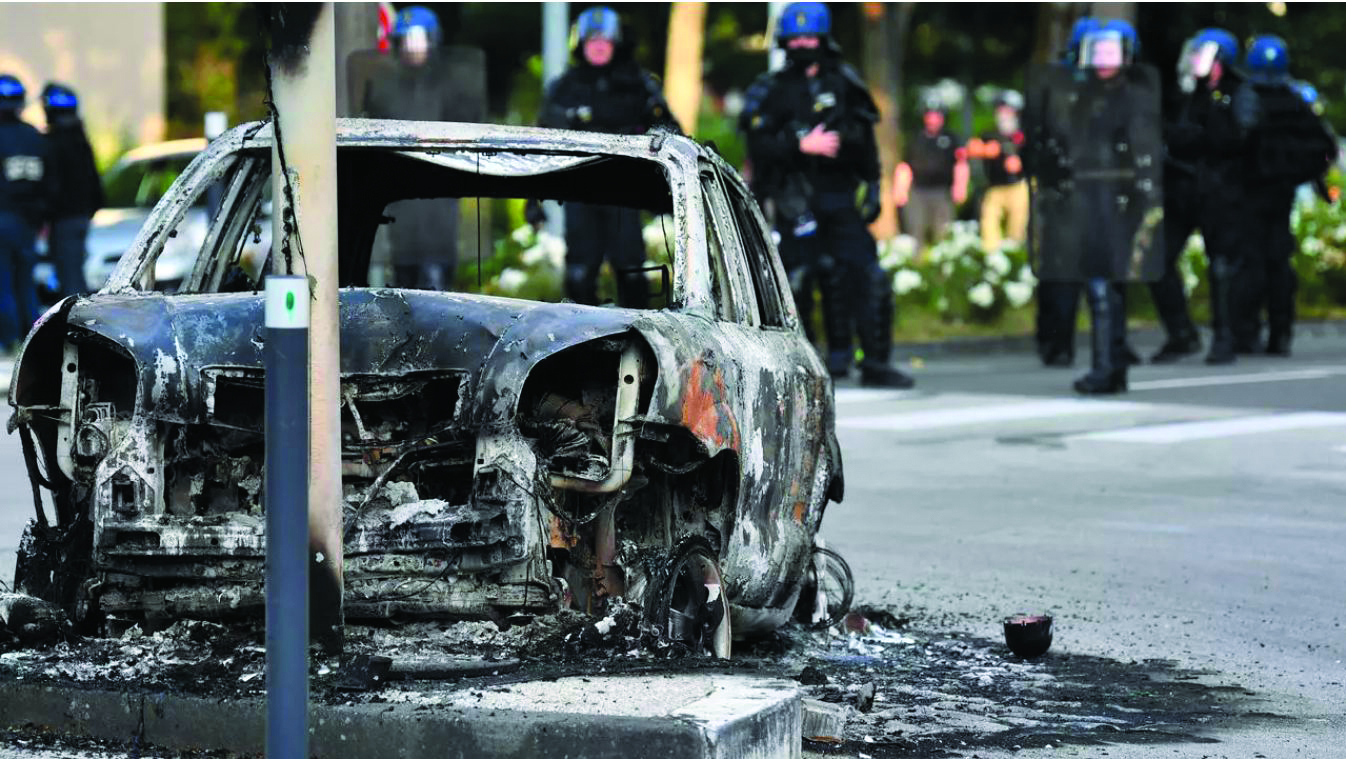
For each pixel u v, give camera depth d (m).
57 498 15.42
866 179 44.19
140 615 15.12
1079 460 33.31
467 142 17.72
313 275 13.98
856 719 15.59
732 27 98.31
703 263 16.59
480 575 14.49
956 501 29.09
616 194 19.72
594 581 15.00
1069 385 46.28
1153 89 42.84
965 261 62.72
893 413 39.94
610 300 19.05
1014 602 21.95
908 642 19.59
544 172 18.08
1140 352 57.50
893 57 74.44
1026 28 84.81
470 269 50.59
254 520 14.55
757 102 42.69
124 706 13.55
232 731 13.32
